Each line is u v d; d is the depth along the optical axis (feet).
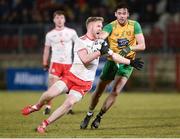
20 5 212.64
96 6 203.62
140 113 107.86
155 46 189.57
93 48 73.05
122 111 112.27
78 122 91.40
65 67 110.11
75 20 201.67
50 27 191.93
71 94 73.46
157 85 184.44
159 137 71.67
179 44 188.65
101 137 71.56
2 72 193.57
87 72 73.87
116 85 81.46
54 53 110.42
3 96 160.86
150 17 200.13
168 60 183.83
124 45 82.84
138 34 82.23
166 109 117.39
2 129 81.76
